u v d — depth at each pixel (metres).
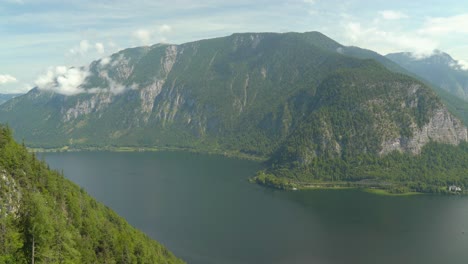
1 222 120.00
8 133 181.75
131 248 174.50
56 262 112.44
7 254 101.94
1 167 149.50
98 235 169.50
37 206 114.00
